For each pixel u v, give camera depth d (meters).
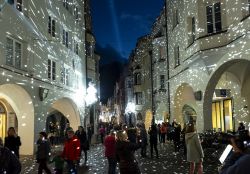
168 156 18.12
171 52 26.89
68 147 10.95
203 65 18.48
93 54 34.97
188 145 10.72
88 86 33.25
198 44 17.89
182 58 22.98
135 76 52.09
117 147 8.20
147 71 47.66
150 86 45.81
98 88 43.09
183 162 15.48
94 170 13.90
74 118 28.91
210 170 12.47
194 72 20.42
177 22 25.05
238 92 21.12
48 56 21.97
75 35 28.91
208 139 15.84
